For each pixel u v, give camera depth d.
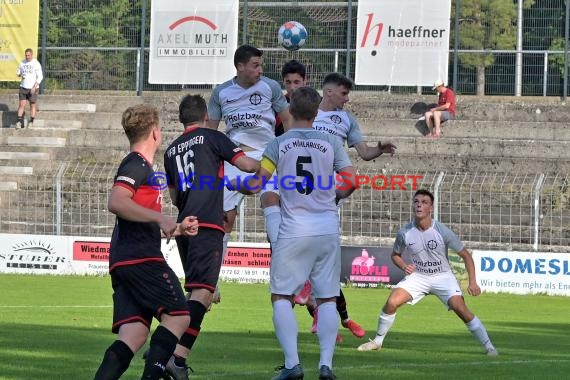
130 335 12.12
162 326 12.20
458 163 46.81
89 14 55.50
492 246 39.97
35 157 48.72
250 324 23.66
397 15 50.84
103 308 26.47
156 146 12.47
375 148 18.77
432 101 52.81
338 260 14.41
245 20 53.91
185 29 52.41
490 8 53.06
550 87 53.00
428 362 17.59
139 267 12.07
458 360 17.97
